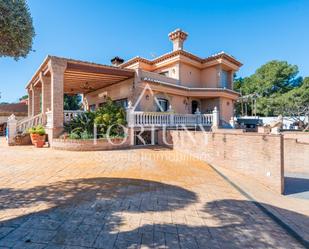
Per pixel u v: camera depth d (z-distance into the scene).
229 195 6.29
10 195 4.96
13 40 4.61
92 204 4.59
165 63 22.09
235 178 8.72
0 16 4.18
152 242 3.29
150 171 8.09
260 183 8.52
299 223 4.92
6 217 3.83
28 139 14.90
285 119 34.94
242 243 3.58
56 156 10.02
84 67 14.19
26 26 4.66
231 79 24.84
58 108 12.80
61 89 12.94
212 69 23.41
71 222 3.72
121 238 3.32
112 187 5.85
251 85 48.75
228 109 23.84
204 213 4.66
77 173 7.15
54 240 3.13
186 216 4.39
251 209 5.30
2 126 28.52
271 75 44.88
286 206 6.35
